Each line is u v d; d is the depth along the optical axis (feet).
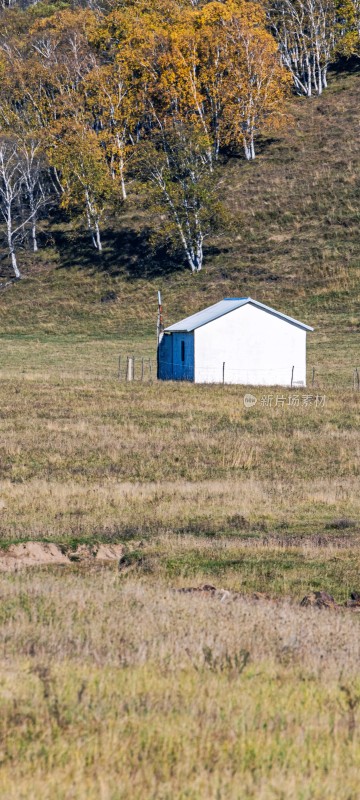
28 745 98.63
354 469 420.36
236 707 112.88
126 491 355.56
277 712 111.04
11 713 107.24
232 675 127.24
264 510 330.95
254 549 263.08
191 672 126.93
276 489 371.76
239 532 293.84
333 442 473.67
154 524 301.84
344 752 100.07
